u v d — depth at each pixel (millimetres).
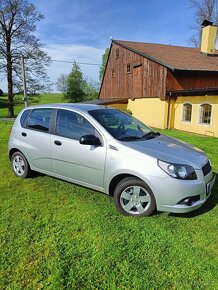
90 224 3430
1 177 5223
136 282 2455
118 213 3732
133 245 3000
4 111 29656
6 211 3777
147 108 17812
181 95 14570
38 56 23906
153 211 3580
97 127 3887
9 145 5262
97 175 3848
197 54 19625
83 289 2371
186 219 3596
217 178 5285
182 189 3307
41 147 4562
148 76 17375
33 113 4875
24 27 22906
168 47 21906
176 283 2451
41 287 2379
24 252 2848
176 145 3982
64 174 4332
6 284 2410
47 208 3873
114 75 23219
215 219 3609
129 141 3771
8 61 23141
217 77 16672
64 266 2641
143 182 3492
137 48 19531
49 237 3129
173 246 2998
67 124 4258
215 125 11969
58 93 52938
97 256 2801
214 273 2578
